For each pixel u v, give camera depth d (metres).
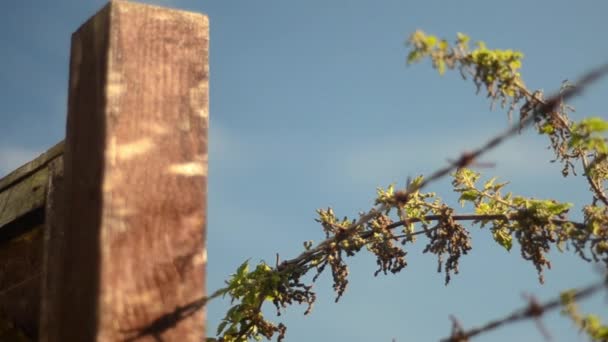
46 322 2.32
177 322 2.12
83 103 2.30
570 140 2.41
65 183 2.29
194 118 2.31
